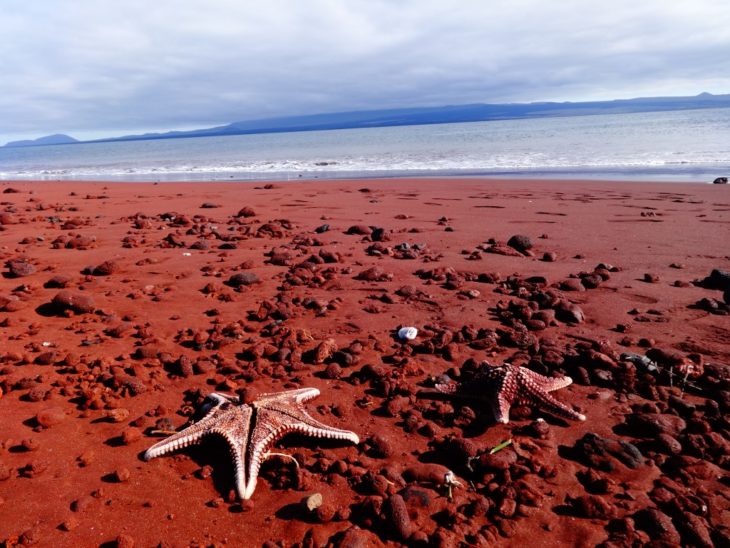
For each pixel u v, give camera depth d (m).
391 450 3.58
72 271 7.65
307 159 40.00
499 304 6.25
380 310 6.14
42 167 50.03
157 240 9.93
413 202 15.28
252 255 8.71
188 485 3.27
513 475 3.34
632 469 3.40
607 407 4.11
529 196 15.78
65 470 3.40
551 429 3.85
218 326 5.57
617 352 4.86
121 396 4.26
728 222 10.88
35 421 3.91
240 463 3.18
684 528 2.89
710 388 4.28
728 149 27.94
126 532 2.90
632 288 6.79
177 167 38.62
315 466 3.43
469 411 3.99
